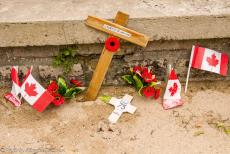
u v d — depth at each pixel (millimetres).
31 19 1646
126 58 1782
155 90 1774
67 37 1680
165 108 1747
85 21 1646
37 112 1740
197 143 1623
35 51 1739
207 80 1866
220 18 1665
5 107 1765
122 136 1649
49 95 1687
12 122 1704
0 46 1691
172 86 1748
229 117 1717
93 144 1620
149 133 1660
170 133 1660
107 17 1666
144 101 1781
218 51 1796
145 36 1652
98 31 1670
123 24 1652
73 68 1791
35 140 1636
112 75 1822
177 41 1746
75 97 1798
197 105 1766
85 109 1750
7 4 1776
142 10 1701
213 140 1634
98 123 1695
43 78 1825
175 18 1652
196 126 1684
